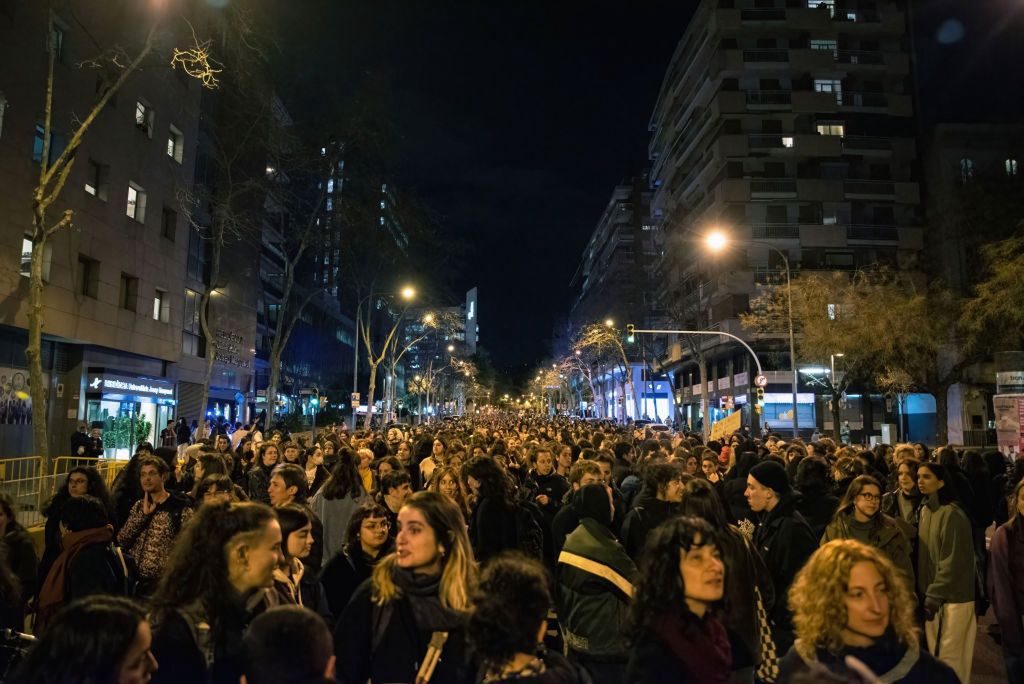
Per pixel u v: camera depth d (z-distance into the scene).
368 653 3.41
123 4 26.61
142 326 30.02
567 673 2.90
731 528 4.29
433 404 95.81
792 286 35.66
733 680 3.75
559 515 5.91
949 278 47.88
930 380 33.75
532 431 23.31
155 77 30.34
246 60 23.16
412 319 78.62
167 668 2.99
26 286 22.42
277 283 59.78
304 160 29.27
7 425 22.89
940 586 5.56
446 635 3.30
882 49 55.78
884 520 5.58
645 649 2.99
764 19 54.41
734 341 51.03
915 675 2.80
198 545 3.27
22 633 4.37
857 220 53.53
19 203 21.98
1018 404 20.28
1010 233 37.81
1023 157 44.00
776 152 53.59
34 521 11.08
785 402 51.47
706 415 44.81
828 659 2.86
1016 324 30.08
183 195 32.03
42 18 22.80
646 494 6.21
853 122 54.47
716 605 3.19
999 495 10.70
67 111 24.08
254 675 2.46
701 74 59.44
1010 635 5.04
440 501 3.57
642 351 64.88
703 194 61.22
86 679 2.27
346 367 83.69
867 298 33.84
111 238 27.44
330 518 7.07
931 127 54.34
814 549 4.80
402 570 3.47
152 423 32.91
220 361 41.31
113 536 5.37
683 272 61.41
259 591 3.42
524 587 2.83
